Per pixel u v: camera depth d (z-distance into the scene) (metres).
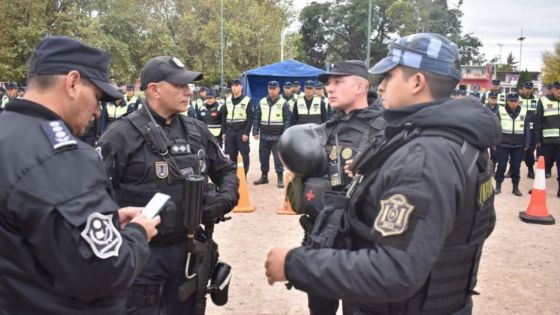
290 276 1.53
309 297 2.89
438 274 1.54
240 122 9.12
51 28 22.12
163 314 2.62
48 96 1.56
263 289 4.18
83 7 24.36
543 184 6.48
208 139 2.90
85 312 1.53
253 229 5.98
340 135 2.89
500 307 3.85
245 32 30.45
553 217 6.58
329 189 2.51
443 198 1.39
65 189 1.39
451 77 1.59
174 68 2.56
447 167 1.42
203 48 30.53
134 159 2.47
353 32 48.97
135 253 1.60
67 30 21.92
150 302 2.50
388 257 1.37
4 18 20.97
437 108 1.51
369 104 3.12
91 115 1.67
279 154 2.56
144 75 2.60
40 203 1.36
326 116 9.09
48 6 22.06
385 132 1.67
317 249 1.54
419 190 1.39
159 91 2.56
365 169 1.62
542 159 6.52
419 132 1.52
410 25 37.53
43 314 1.47
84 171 1.46
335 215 1.68
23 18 21.44
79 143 1.51
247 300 3.97
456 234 1.53
